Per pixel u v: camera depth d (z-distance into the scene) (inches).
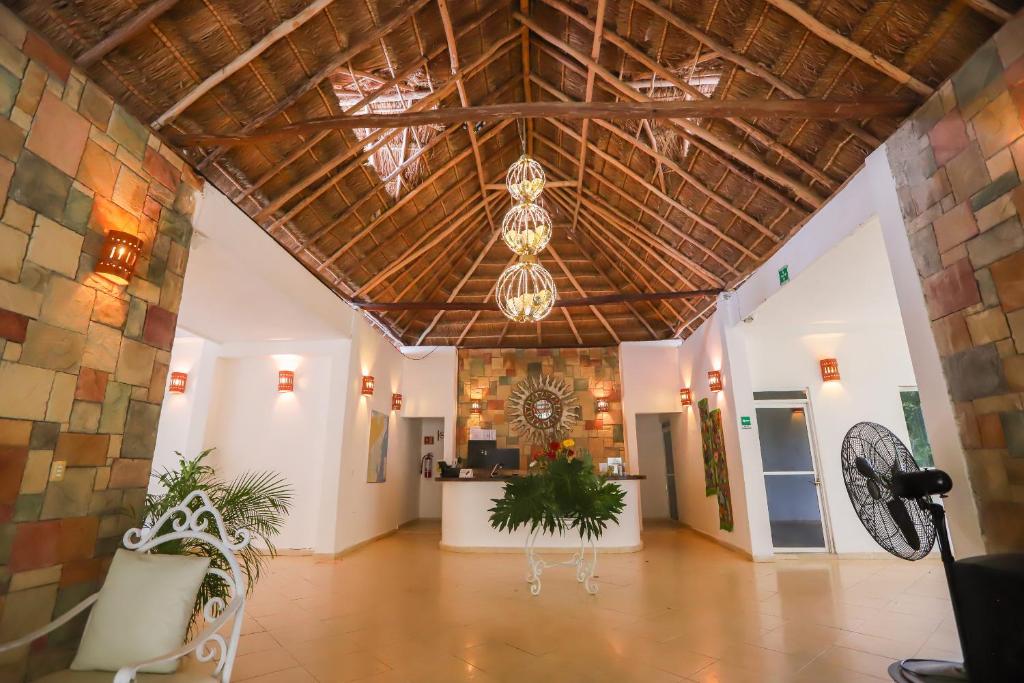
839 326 246.7
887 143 131.2
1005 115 99.7
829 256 164.6
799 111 127.9
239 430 248.5
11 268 90.0
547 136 238.5
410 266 271.6
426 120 140.3
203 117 137.6
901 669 102.3
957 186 110.3
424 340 354.0
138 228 118.7
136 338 116.9
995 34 102.0
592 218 278.2
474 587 177.2
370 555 236.4
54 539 96.2
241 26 125.3
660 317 333.1
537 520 173.9
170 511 96.9
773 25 135.4
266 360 256.4
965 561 89.5
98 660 76.0
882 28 118.2
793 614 143.5
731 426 237.8
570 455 206.5
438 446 382.3
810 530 234.7
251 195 166.4
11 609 88.2
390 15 148.9
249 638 126.6
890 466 106.1
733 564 211.5
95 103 108.7
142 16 108.1
